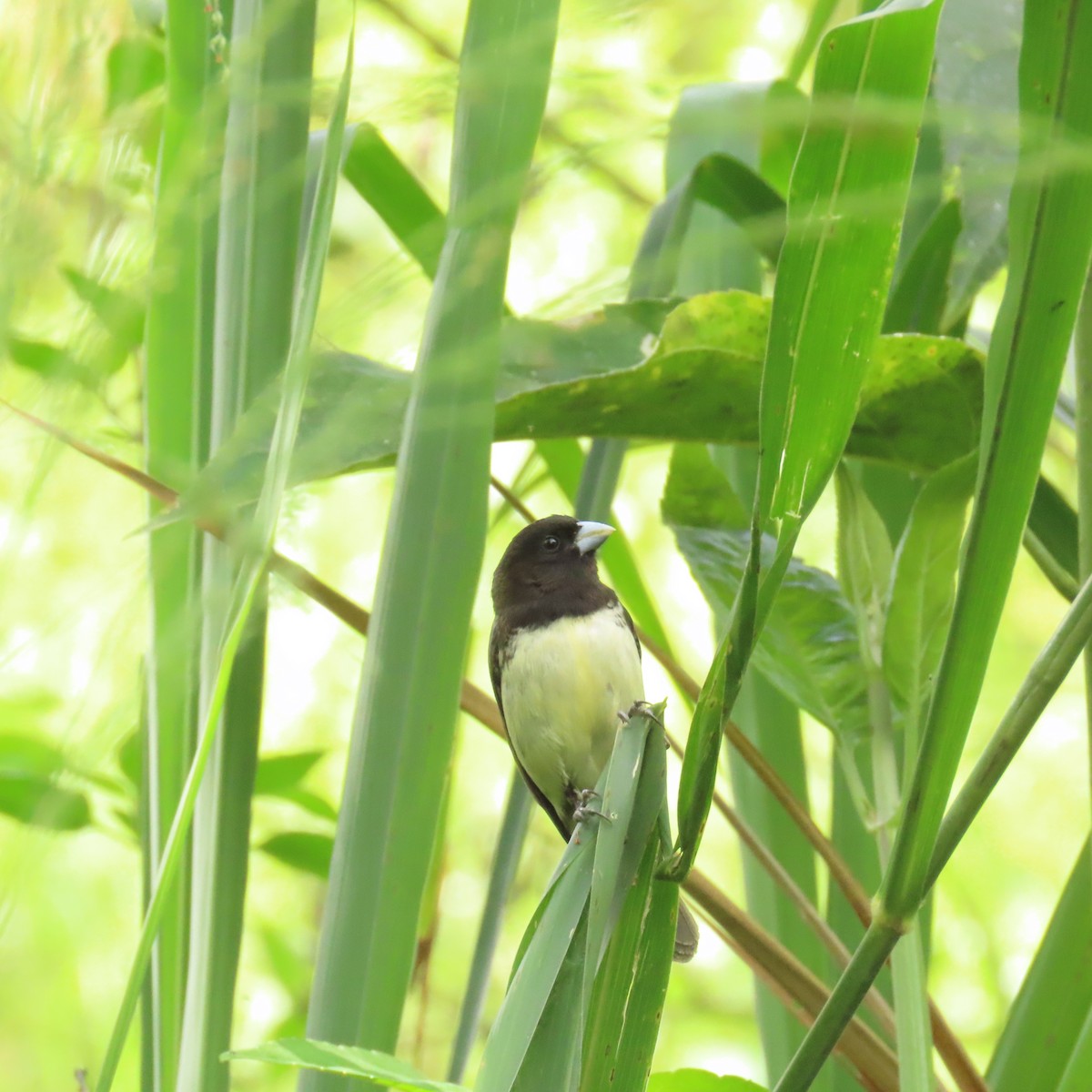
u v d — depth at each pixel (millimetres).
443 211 5168
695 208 6715
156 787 3869
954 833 2908
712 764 2979
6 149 1310
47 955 2215
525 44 1801
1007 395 2727
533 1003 3035
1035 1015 4730
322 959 3330
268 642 3938
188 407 3982
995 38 5066
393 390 2285
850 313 2609
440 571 3354
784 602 4781
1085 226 2627
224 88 1926
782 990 4727
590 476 5555
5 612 1433
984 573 2777
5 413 1422
